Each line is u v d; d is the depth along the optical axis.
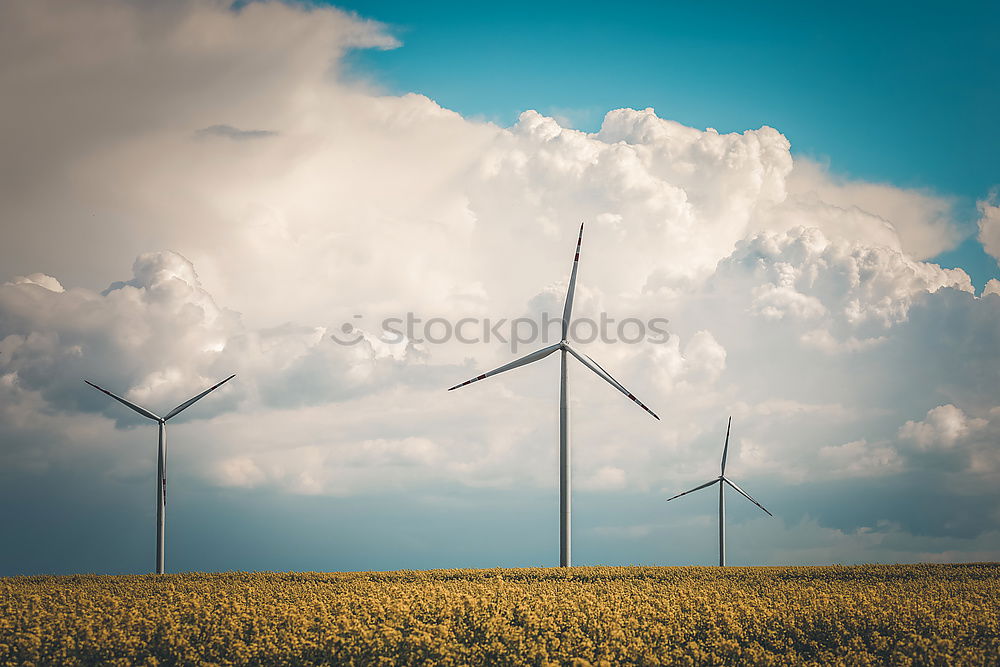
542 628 22.34
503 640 21.48
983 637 22.12
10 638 20.53
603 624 22.47
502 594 25.92
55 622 21.59
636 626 22.56
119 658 20.59
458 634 21.97
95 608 23.77
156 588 30.33
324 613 22.52
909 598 25.48
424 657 20.78
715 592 27.67
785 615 23.50
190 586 30.77
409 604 23.69
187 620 22.52
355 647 20.86
